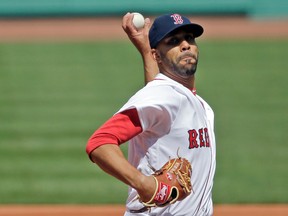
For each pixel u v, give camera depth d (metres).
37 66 80.94
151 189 13.84
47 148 47.94
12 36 103.56
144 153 15.28
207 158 15.71
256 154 47.09
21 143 49.25
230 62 83.56
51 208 35.78
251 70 78.56
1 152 47.09
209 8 119.00
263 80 73.00
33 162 44.81
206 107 16.50
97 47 94.44
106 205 36.53
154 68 17.31
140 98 14.84
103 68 80.31
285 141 50.47
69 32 107.56
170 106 14.85
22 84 71.12
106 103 62.66
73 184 40.59
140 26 17.39
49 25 114.25
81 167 44.03
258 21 116.94
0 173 42.59
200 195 15.56
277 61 83.88
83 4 118.94
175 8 118.25
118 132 14.28
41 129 53.09
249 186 40.19
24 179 41.41
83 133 51.84
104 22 116.75
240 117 57.59
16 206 36.28
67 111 59.34
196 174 15.44
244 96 65.69
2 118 56.84
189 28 15.52
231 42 97.50
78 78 74.69
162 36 15.35
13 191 39.12
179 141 15.15
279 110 60.03
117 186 40.38
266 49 91.81
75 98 64.88
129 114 14.47
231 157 46.41
